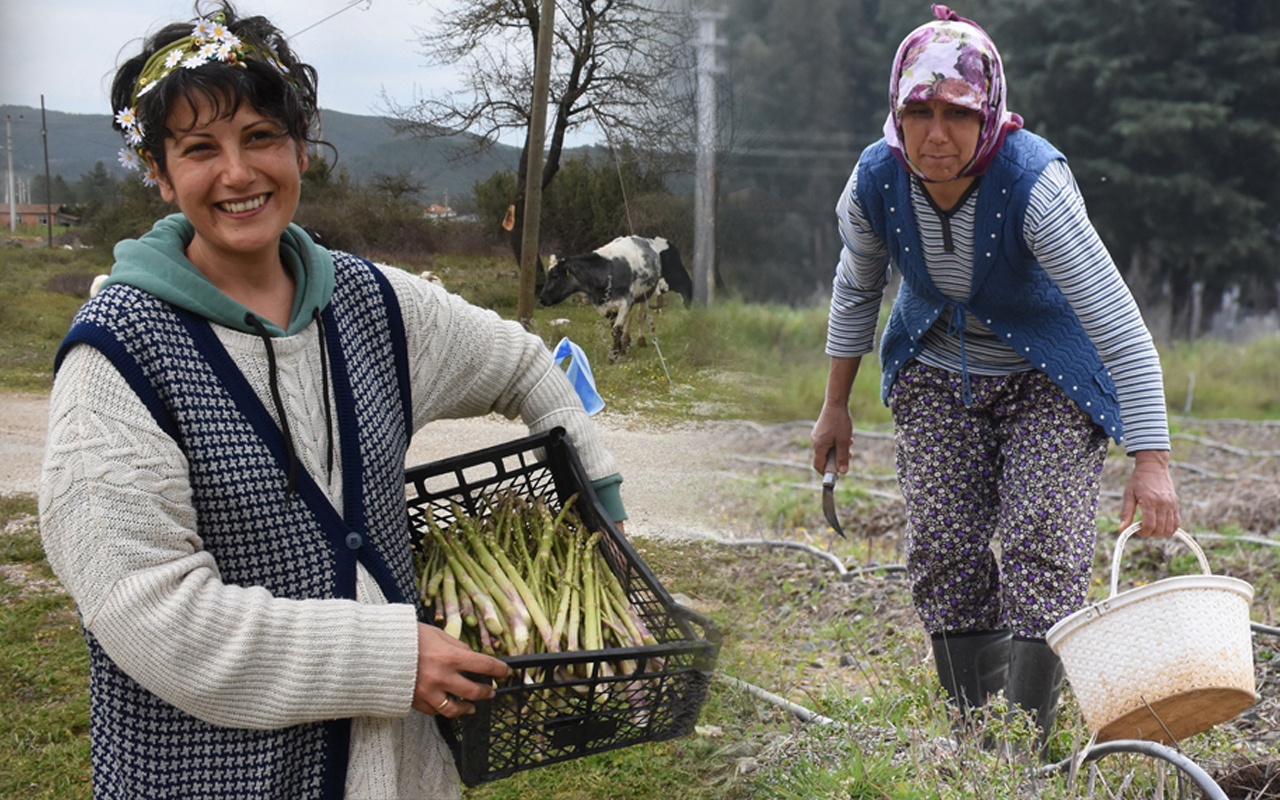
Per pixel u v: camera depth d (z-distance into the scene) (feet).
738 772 8.43
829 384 9.71
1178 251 39.91
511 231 23.43
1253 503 17.37
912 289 8.62
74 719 10.02
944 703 8.53
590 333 19.29
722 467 17.67
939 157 7.57
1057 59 40.75
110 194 33.83
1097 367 8.25
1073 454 8.33
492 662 5.29
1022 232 7.75
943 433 8.81
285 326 5.60
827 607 12.71
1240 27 39.75
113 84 5.56
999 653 8.93
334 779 5.33
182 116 5.18
